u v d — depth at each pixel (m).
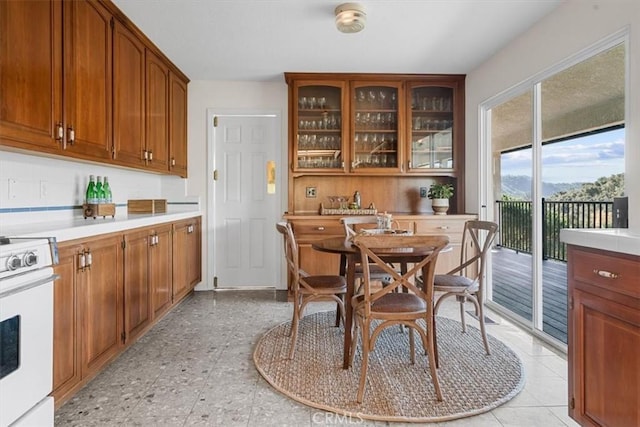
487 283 3.57
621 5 2.01
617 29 2.03
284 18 2.65
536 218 2.85
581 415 1.50
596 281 1.42
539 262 2.81
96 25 2.28
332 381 2.07
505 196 3.74
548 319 3.03
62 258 1.71
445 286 2.41
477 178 3.70
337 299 2.53
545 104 2.83
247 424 1.69
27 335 1.33
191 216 3.73
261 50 3.23
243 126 4.14
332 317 3.22
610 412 1.36
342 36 2.95
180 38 2.97
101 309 2.04
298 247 3.62
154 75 3.15
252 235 4.18
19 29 1.66
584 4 2.28
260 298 3.82
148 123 3.03
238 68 3.68
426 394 1.94
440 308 3.48
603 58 2.32
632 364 1.27
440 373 2.17
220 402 1.88
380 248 1.95
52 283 1.48
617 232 1.45
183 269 3.47
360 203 4.15
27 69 1.71
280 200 4.15
